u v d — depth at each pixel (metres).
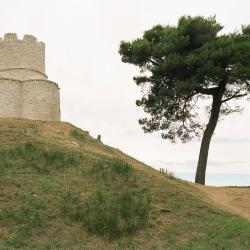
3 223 14.06
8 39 39.03
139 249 13.16
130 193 17.42
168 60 30.30
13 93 36.47
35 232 13.70
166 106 32.88
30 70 38.62
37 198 15.80
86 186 17.70
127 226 14.18
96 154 24.44
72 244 13.16
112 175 19.47
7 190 16.38
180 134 34.19
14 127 27.47
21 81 37.19
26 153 20.75
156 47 32.31
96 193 16.84
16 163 19.48
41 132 27.62
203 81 30.86
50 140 25.44
